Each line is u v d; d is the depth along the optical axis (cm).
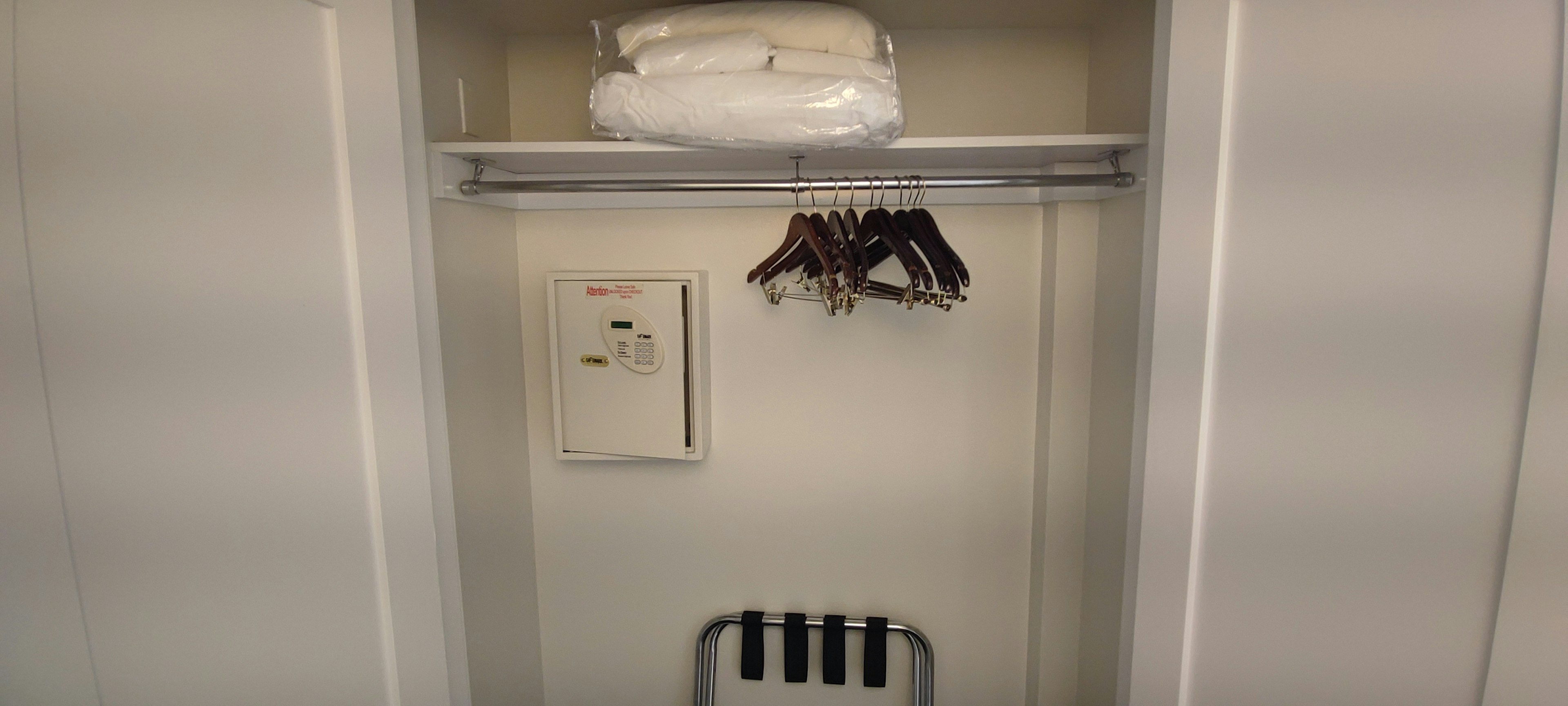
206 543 77
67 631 68
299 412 85
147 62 69
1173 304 94
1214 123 89
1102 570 129
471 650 125
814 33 110
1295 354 86
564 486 157
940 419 150
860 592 157
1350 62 79
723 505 156
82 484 68
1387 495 81
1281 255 86
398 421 97
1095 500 133
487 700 133
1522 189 69
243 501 80
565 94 143
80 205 66
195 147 73
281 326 82
